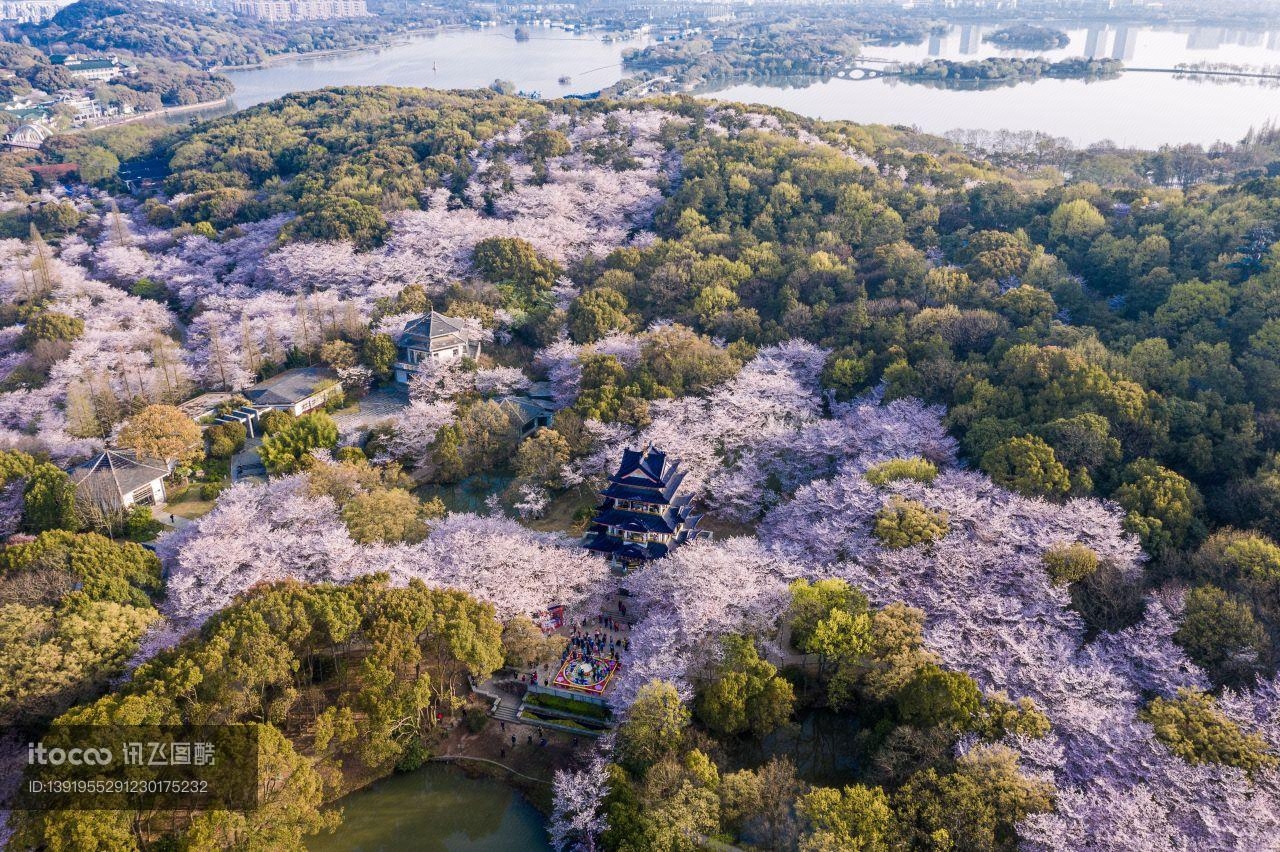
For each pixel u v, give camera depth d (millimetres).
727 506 105062
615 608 91500
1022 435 102812
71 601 78562
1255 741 64562
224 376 141500
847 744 76938
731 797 64188
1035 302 131500
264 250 182375
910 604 80500
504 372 135625
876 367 127375
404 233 179875
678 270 156500
